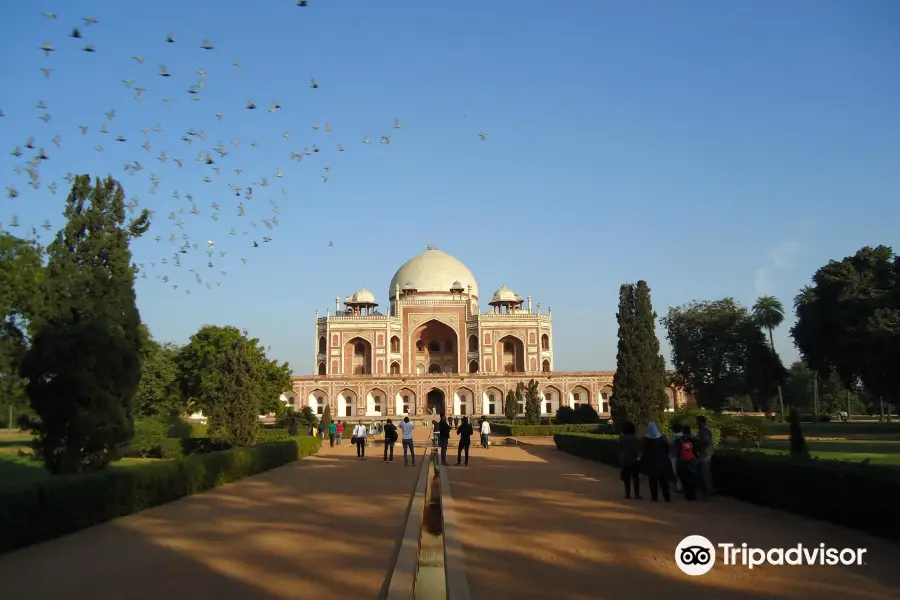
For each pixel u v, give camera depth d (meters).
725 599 6.78
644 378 26.98
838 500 10.42
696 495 13.91
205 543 9.80
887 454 23.47
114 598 7.07
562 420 44.53
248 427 25.67
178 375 40.19
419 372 75.44
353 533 10.42
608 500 13.68
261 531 10.68
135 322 15.97
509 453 29.12
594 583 7.36
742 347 52.03
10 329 29.61
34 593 7.32
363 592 7.15
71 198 16.30
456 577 7.51
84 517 11.06
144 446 29.09
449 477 18.47
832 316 39.31
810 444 28.83
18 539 9.53
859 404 83.81
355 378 64.88
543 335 72.12
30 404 14.63
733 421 26.42
